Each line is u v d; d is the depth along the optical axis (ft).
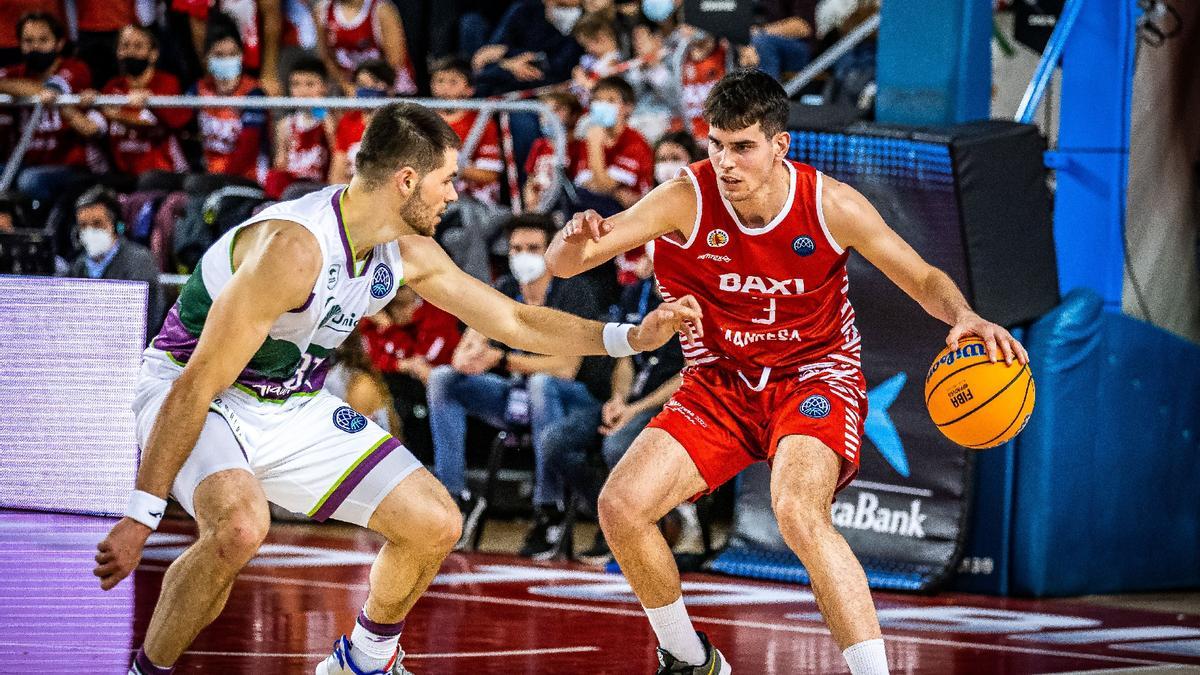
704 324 31.45
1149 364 50.98
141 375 27.45
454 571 49.29
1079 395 48.49
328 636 36.63
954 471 47.75
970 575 49.14
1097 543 49.88
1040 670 35.42
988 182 46.29
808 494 28.04
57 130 71.31
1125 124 50.21
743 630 40.14
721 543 55.62
